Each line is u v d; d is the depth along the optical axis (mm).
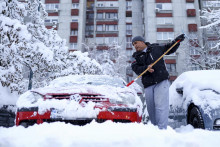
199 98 3322
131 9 31984
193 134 1743
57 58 8719
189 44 20156
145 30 28562
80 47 27609
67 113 2641
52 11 28859
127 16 31672
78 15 28859
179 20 27594
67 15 28828
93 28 30875
